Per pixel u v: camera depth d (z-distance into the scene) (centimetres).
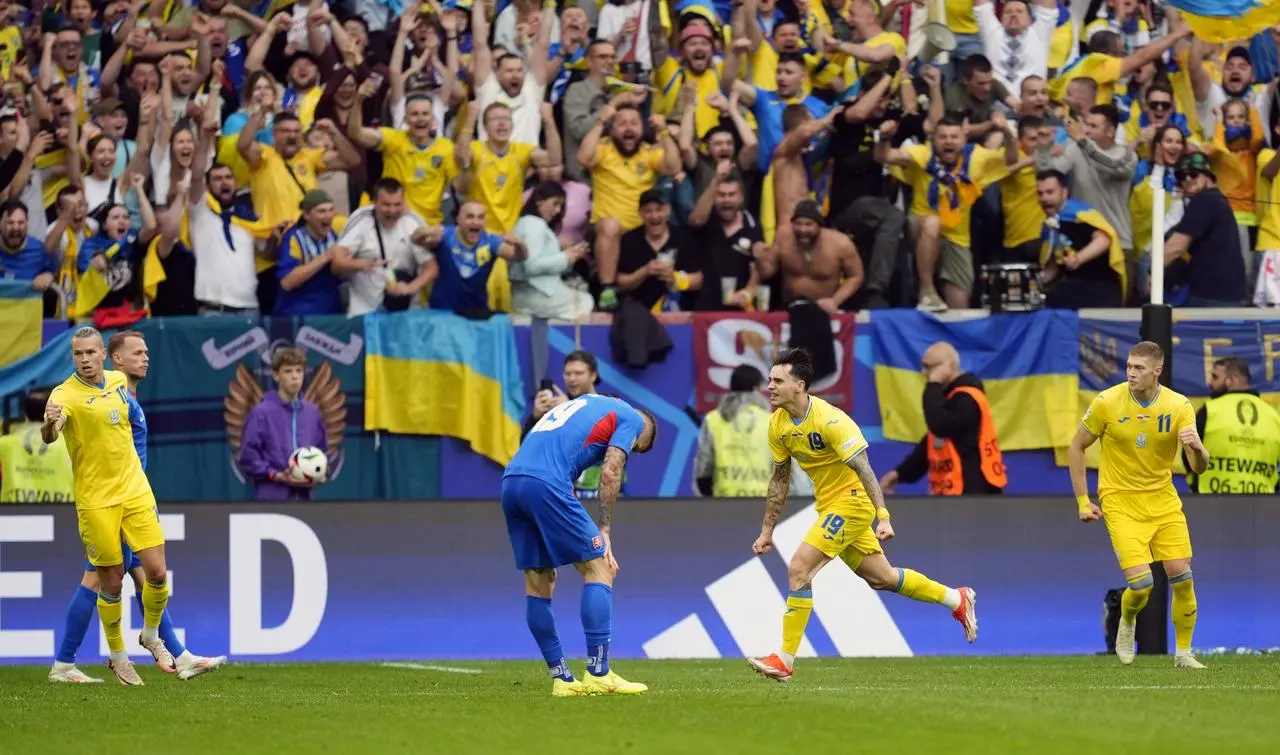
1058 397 4728
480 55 5184
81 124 5156
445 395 4688
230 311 4891
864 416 4753
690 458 4722
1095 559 4028
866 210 4909
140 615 3822
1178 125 5294
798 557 2916
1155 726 2128
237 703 2620
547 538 2544
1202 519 4009
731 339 4725
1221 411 4488
